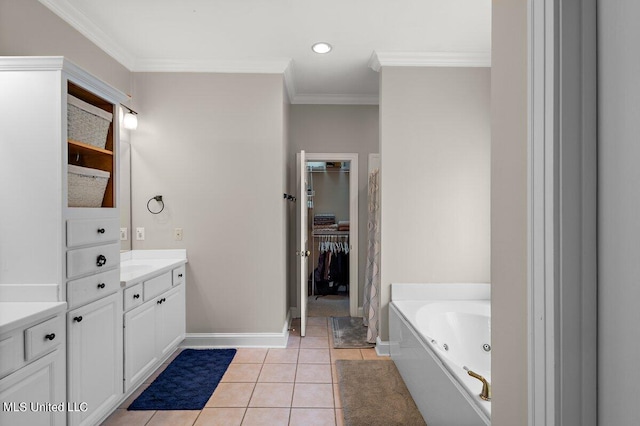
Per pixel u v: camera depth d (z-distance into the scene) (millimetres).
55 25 2182
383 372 2678
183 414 2117
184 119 3141
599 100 689
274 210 3170
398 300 3033
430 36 2701
